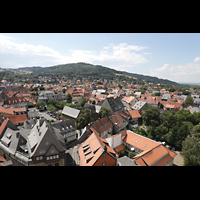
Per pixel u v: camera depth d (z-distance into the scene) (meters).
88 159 44.78
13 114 98.56
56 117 105.81
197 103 150.00
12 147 51.50
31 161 45.22
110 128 75.38
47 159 46.97
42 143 46.31
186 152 52.50
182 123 73.56
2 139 56.09
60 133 63.62
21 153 48.25
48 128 47.72
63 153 49.28
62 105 130.00
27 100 138.12
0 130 59.94
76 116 84.31
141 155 45.78
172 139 68.00
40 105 125.38
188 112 82.88
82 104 132.00
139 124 99.44
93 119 94.56
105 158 43.03
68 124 69.94
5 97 145.12
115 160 44.97
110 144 58.72
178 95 193.62
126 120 91.25
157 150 49.44
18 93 172.50
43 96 148.38
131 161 43.53
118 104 114.62
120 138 61.94
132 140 60.78
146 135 74.12
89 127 66.12
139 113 102.69
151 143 54.84
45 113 119.56
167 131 74.38
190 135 58.69
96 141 50.06
